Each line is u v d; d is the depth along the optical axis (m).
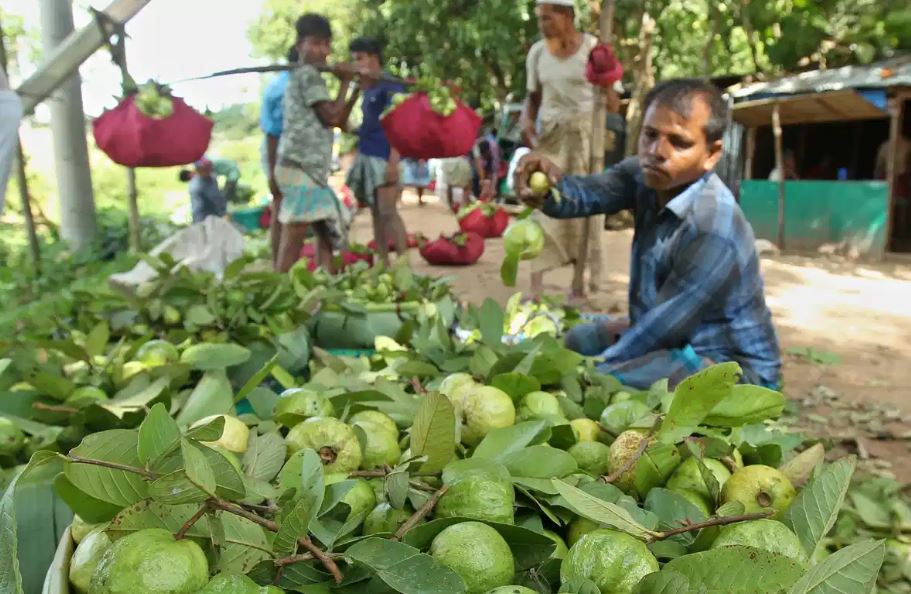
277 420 2.04
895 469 3.64
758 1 13.59
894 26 12.38
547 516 1.59
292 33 32.72
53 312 3.46
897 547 2.05
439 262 9.80
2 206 4.02
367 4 20.33
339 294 3.65
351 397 2.16
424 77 5.07
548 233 6.82
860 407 4.53
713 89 2.95
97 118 4.53
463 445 2.04
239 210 14.23
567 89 6.36
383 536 1.37
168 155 4.43
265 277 3.54
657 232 3.22
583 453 1.88
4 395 2.27
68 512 1.82
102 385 2.50
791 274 9.65
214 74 4.41
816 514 1.41
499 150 17.12
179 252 5.35
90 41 4.16
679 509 1.52
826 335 6.44
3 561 1.08
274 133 7.13
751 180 12.67
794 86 11.59
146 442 1.27
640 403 2.10
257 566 1.27
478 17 15.84
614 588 1.24
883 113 11.14
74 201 8.17
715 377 1.59
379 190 7.18
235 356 2.59
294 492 1.41
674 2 14.35
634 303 3.48
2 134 3.89
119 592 1.11
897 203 12.01
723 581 1.18
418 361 2.52
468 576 1.30
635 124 14.06
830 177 15.38
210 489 1.17
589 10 12.86
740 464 1.86
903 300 7.96
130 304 3.40
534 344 2.52
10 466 2.09
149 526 1.29
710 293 2.90
